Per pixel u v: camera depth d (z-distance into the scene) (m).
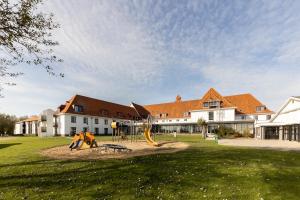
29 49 11.44
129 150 19.64
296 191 8.21
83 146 22.94
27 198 7.66
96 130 62.19
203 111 61.22
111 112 68.12
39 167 12.10
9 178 9.94
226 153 16.91
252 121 53.47
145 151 19.31
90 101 64.38
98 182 9.34
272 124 39.22
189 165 12.33
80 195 7.92
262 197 7.68
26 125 79.00
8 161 14.11
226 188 8.59
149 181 9.48
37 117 77.25
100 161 13.82
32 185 8.96
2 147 24.44
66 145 25.09
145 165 12.46
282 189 8.41
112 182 9.31
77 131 57.44
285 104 37.41
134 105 79.25
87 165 12.59
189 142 29.28
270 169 11.24
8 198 7.65
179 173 10.66
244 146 23.86
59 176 10.23
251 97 62.78
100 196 7.83
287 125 37.44
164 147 22.66
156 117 73.81
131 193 8.11
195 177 9.98
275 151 18.45
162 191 8.30
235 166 12.02
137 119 73.94
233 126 56.38
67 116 55.41
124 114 72.00
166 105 77.25
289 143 29.44
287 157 15.15
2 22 10.38
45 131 57.47
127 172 10.92
